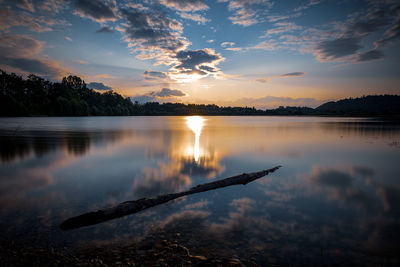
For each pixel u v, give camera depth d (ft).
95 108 602.85
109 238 18.33
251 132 152.35
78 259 15.21
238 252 16.67
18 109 410.72
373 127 201.77
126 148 76.64
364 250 17.54
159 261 15.10
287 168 48.47
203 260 15.28
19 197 28.94
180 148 77.56
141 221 21.75
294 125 244.63
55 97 514.27
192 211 24.70
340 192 32.48
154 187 34.35
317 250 17.39
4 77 471.62
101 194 30.63
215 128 200.03
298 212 25.11
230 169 47.47
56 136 114.73
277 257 16.24
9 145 80.79
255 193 31.63
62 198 28.76
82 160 55.83
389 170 46.62
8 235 18.54
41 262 14.75
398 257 16.58
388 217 23.98
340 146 83.25
